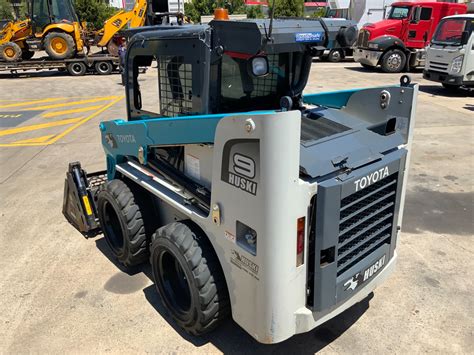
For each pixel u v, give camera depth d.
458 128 8.78
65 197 4.93
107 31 18.20
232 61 2.85
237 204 2.47
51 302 3.64
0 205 5.61
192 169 3.13
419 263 4.14
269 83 3.18
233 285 2.71
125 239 3.81
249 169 2.33
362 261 2.89
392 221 3.08
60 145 8.34
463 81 11.87
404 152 2.98
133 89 3.64
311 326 2.65
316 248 2.48
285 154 2.18
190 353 3.05
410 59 17.05
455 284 3.82
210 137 2.77
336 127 3.07
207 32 2.69
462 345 3.11
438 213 5.18
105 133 3.94
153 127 3.18
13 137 9.03
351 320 3.38
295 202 2.31
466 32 11.48
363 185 2.58
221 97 2.94
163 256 3.23
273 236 2.32
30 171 6.92
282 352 3.05
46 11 17.64
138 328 3.31
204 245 2.90
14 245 4.60
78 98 13.34
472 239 4.58
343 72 17.08
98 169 6.86
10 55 17.75
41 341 3.20
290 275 2.44
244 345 3.12
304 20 2.82
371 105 3.30
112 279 3.96
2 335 3.27
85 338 3.22
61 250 4.47
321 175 2.44
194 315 2.96
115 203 3.79
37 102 12.84
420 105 11.01
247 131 2.25
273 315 2.49
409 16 16.53
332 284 2.62
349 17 20.61
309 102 3.80
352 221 2.71
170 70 3.11
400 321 3.36
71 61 18.02
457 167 6.65
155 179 3.53
